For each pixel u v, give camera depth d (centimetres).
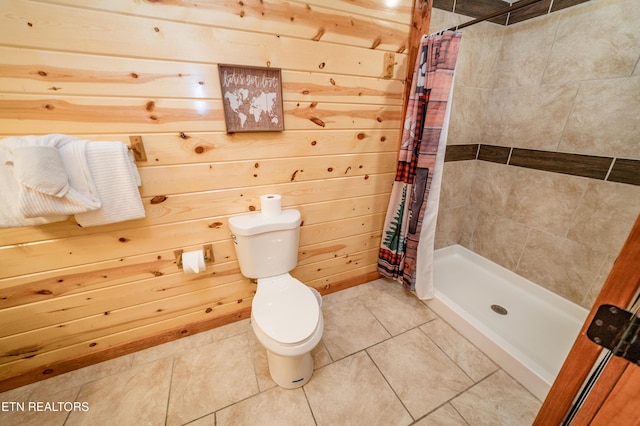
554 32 150
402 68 149
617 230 139
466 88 177
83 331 129
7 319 113
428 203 153
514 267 194
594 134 141
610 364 44
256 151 130
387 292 192
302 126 136
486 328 143
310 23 119
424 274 167
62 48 91
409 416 113
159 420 111
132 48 98
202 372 132
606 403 45
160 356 140
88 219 102
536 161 170
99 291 125
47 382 126
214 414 113
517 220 187
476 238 220
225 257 146
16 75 89
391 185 179
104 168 98
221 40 107
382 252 193
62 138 92
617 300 42
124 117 104
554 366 131
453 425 110
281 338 103
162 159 115
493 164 196
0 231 101
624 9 122
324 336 153
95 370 132
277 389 124
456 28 144
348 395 121
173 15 98
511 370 129
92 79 96
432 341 150
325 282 186
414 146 152
